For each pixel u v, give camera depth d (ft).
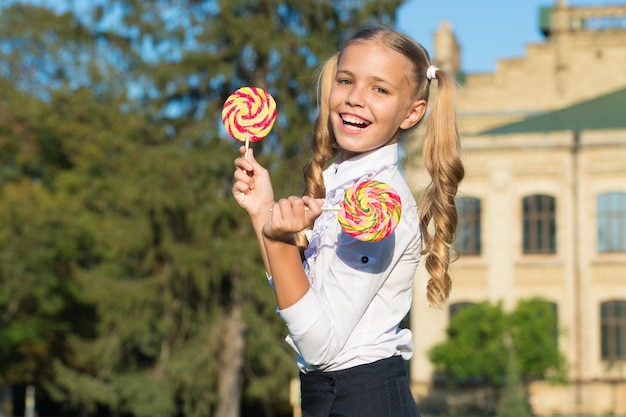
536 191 122.93
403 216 9.79
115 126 116.47
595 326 120.06
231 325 98.78
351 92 9.82
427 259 10.27
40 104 127.24
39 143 131.95
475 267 123.13
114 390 98.48
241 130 10.68
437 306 10.23
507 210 123.03
